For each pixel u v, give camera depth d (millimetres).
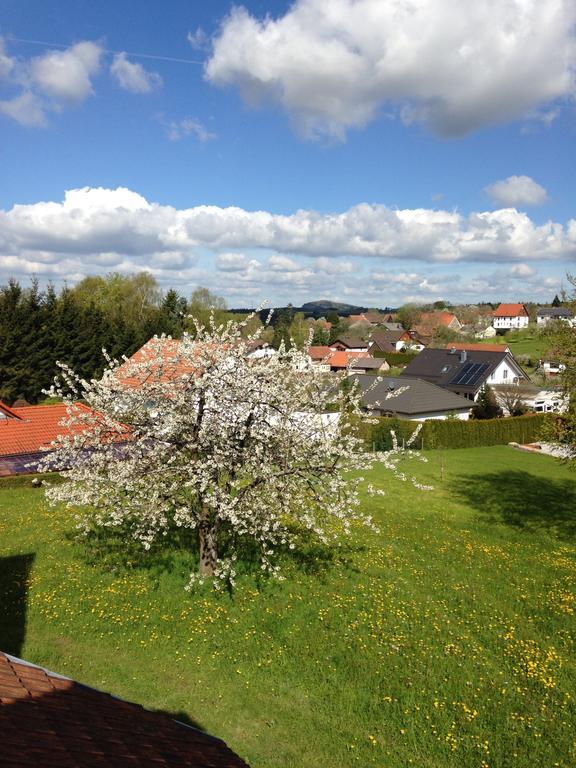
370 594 14227
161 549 16578
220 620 12672
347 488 14734
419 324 140000
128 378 14742
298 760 8883
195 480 13062
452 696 10227
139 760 4898
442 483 32781
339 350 111688
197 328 14883
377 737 9391
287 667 11117
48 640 12055
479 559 18219
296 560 16250
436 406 51938
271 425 14438
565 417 23156
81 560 16094
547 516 25500
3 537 18641
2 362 50500
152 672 11086
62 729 4848
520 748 9000
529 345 109188
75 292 82438
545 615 13773
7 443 28484
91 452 15016
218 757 5910
